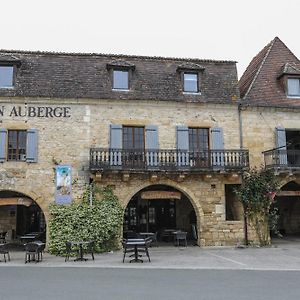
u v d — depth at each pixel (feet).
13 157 56.44
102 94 59.36
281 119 63.05
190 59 66.23
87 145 57.57
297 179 61.62
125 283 32.14
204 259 46.96
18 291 29.01
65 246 52.95
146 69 63.62
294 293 28.14
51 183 56.08
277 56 70.44
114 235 56.03
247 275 36.24
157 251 54.65
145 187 61.36
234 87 64.18
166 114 60.23
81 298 26.68
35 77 59.31
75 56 62.90
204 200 59.47
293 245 60.49
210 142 60.70
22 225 67.82
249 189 59.57
